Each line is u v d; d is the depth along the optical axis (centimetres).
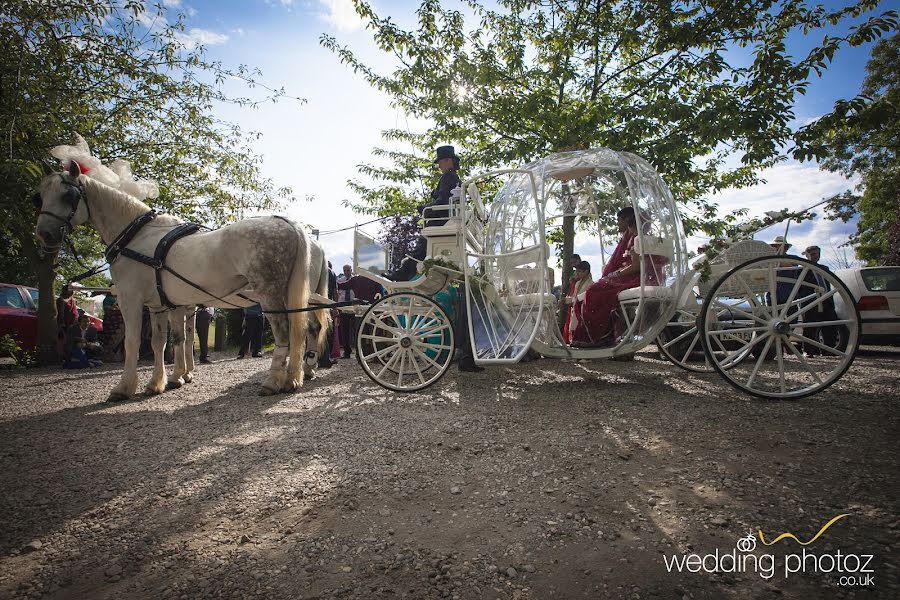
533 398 475
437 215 603
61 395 573
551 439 343
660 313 491
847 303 407
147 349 1059
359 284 927
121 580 195
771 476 263
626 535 217
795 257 416
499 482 277
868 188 2081
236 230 506
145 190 588
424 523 233
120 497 268
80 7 693
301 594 183
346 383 610
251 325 1045
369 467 301
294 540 220
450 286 621
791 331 417
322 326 634
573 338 554
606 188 649
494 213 606
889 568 183
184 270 518
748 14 644
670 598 175
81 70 875
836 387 460
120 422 425
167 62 979
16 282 1706
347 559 204
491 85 792
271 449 337
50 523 242
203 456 327
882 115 572
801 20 652
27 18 632
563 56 808
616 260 571
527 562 200
